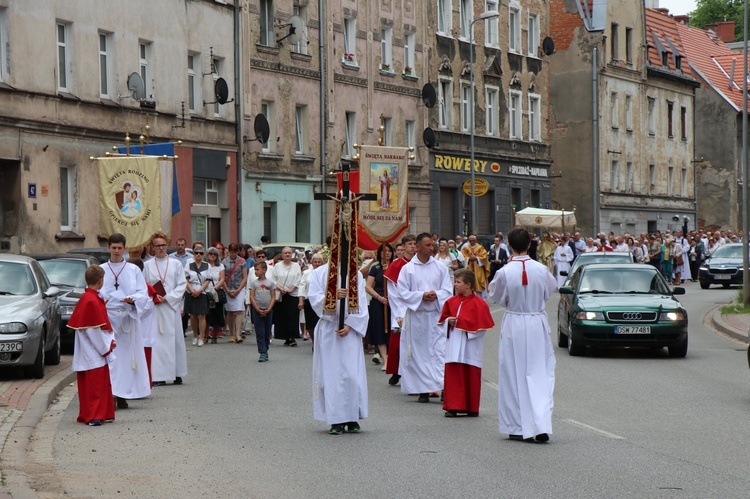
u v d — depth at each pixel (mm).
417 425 15727
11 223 35969
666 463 12609
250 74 49625
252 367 23719
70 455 13281
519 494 10969
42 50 36938
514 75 73000
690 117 96875
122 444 14109
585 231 80875
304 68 53219
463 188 59406
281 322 29219
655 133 89938
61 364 23578
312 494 11070
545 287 14273
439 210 64688
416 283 18438
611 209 82688
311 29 53812
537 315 14273
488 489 11227
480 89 69125
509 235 14531
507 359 14266
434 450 13562
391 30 60344
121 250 17969
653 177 90062
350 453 13383
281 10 51719
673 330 25125
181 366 20859
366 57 58062
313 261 29156
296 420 16172
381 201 32781
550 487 11297
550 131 81875
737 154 100562
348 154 56969
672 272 62875
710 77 101438
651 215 89000
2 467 12148
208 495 11016
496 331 33344
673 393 19203
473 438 14492
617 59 84125
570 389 19781
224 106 48219
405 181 32969
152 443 14180
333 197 15062
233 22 48812
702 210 100812
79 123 38812
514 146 72562
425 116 63219
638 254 61219
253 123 49812
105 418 15977
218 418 16406
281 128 51719
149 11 42969
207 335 30953
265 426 15594
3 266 22500
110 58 41031
